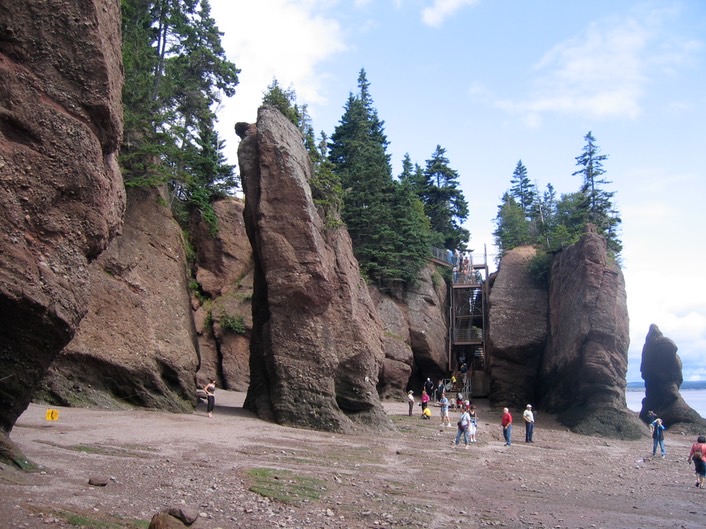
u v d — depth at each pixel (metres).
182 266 33.34
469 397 52.03
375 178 58.31
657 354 50.19
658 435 30.56
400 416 38.50
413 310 55.09
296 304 30.17
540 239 64.62
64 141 12.20
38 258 11.66
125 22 35.22
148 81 34.66
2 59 11.74
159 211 32.62
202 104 45.56
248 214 32.97
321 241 32.09
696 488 20.48
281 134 32.34
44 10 12.33
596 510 15.61
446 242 79.69
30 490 10.31
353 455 21.28
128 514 9.95
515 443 31.86
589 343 43.28
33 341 11.82
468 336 59.09
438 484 17.55
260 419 28.72
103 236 13.04
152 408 26.81
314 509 12.70
